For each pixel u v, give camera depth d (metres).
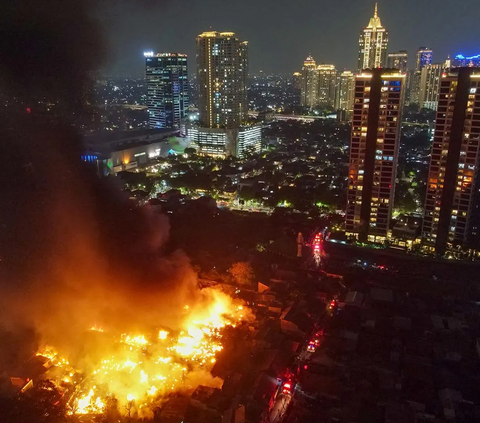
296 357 75.62
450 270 115.00
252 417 61.62
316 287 98.75
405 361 74.88
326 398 67.50
